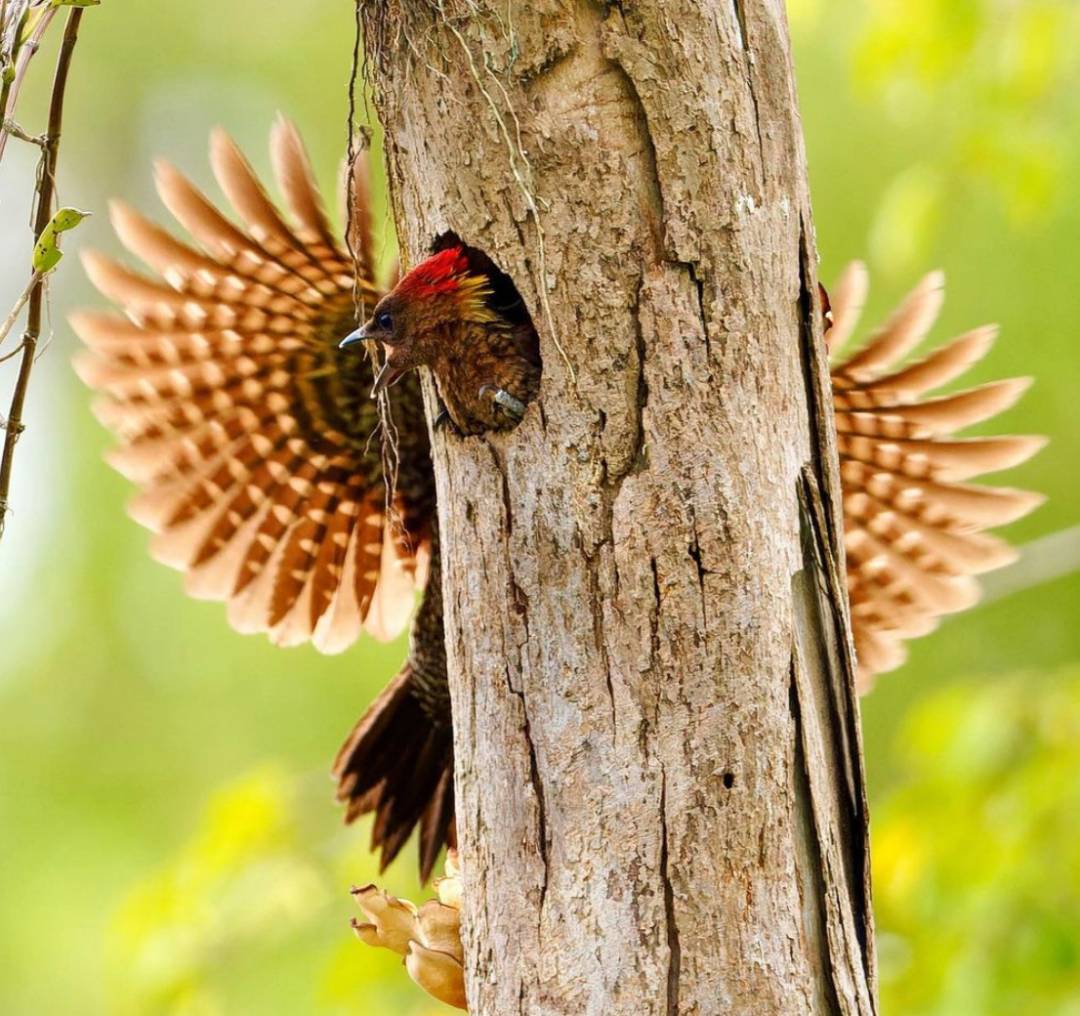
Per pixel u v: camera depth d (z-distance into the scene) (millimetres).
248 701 17188
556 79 6953
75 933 16984
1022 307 15305
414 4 7172
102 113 19906
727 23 7012
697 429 6781
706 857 6488
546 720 6758
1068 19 13578
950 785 12266
